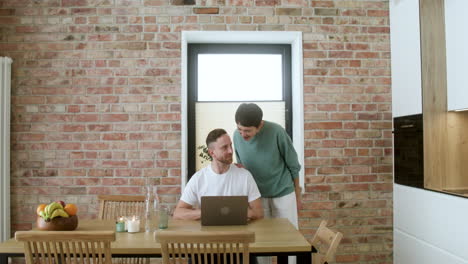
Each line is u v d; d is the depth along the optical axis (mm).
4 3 3369
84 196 3344
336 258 3430
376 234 3451
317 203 3426
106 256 1710
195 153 3654
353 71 3480
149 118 3375
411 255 3143
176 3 3412
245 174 2561
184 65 3453
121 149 3361
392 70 3447
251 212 2410
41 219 2109
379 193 3465
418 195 3029
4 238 3195
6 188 3234
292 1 3455
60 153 3348
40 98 3350
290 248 1860
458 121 2971
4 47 3354
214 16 3418
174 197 3363
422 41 2953
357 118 3471
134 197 2812
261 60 3732
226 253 1774
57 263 1719
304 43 3457
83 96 3363
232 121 3680
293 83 3672
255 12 3436
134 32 3395
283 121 3707
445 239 2701
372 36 3506
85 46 3377
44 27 3369
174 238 1640
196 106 3674
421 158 2961
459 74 2760
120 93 3375
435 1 2945
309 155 3432
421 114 2959
